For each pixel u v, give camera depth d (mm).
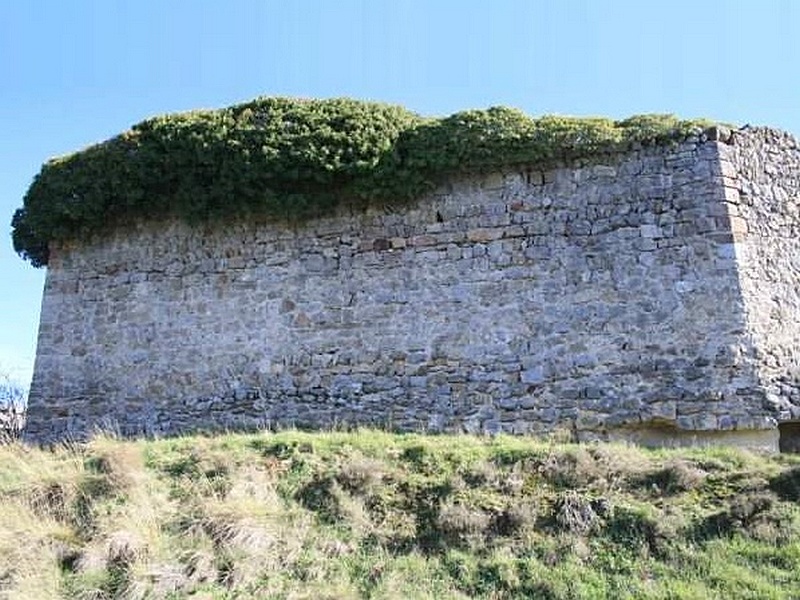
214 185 14031
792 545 7859
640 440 12016
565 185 13070
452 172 13484
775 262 12656
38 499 9117
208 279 14445
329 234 13961
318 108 13953
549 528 8523
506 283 13000
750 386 11711
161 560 8070
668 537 8164
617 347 12312
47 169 15375
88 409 14688
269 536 8391
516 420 12469
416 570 8047
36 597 7539
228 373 13977
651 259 12461
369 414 13109
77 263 15398
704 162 12531
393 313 13406
